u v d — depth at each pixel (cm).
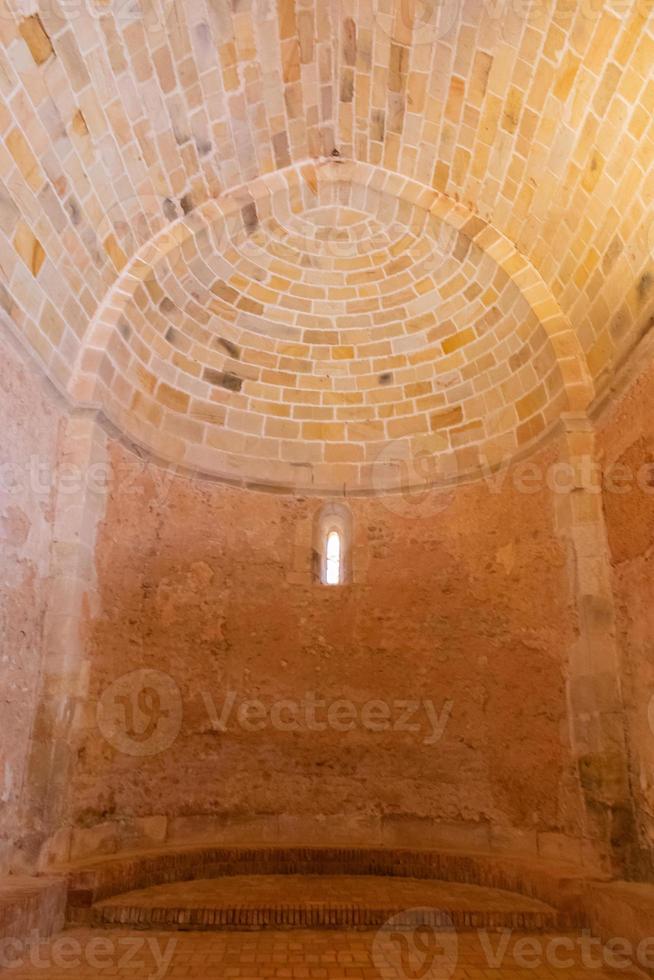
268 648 639
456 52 485
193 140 536
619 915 390
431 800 596
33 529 477
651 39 388
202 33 468
